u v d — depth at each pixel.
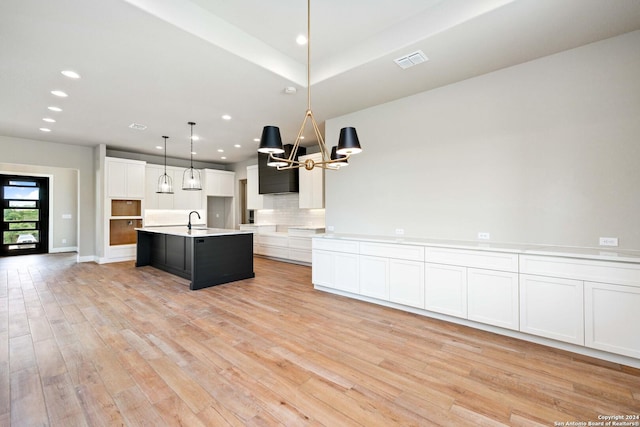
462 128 3.41
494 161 3.19
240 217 8.96
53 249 8.62
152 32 2.44
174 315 3.30
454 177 3.48
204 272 4.48
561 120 2.81
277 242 6.91
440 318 3.18
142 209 7.05
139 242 6.14
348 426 1.62
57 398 1.85
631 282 2.19
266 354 2.42
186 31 2.43
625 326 2.21
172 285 4.61
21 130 5.38
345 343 2.62
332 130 4.75
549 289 2.51
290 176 6.66
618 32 2.50
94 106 4.17
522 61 2.98
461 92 3.41
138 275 5.33
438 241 3.40
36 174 8.39
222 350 2.49
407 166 3.88
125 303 3.72
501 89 3.14
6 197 8.09
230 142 6.39
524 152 3.01
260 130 5.45
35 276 5.25
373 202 4.23
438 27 2.49
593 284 2.33
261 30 2.86
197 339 2.70
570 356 2.38
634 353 2.18
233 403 1.81
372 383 2.02
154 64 2.98
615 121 2.57
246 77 3.27
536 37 2.56
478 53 2.82
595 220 2.66
